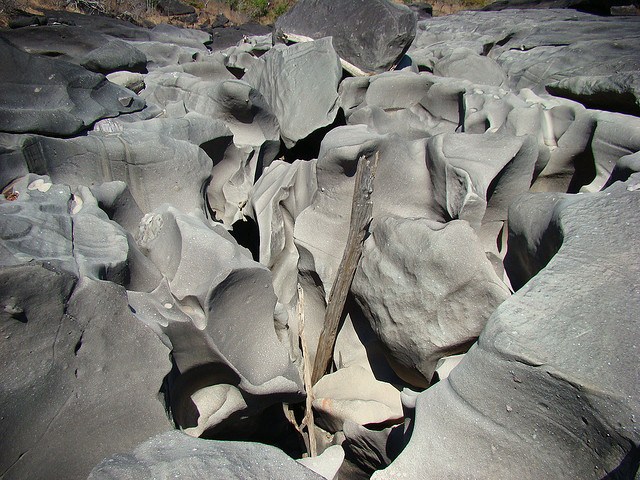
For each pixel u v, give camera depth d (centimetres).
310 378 368
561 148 411
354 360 390
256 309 325
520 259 329
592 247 235
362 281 361
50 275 222
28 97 388
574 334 199
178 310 299
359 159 356
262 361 323
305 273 406
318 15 717
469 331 306
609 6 1198
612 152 369
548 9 1258
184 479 185
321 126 586
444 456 210
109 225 306
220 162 540
